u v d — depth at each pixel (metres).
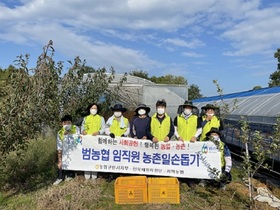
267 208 4.59
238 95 12.67
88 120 5.57
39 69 4.49
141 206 4.49
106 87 7.44
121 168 5.36
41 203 4.60
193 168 5.15
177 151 5.20
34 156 7.23
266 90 10.27
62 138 5.54
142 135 5.49
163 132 5.26
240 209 4.48
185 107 5.27
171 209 4.38
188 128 5.22
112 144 5.38
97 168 5.41
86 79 7.15
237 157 8.88
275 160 6.29
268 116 7.43
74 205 4.45
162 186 4.55
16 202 4.99
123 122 5.64
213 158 5.09
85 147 5.45
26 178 6.42
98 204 4.57
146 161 5.30
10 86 4.40
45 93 4.67
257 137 4.55
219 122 5.51
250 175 4.77
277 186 5.94
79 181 5.46
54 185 5.55
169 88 9.69
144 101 9.52
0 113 4.36
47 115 4.96
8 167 6.61
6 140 4.44
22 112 4.30
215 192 5.13
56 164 6.97
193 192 5.04
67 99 6.33
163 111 5.29
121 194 4.56
